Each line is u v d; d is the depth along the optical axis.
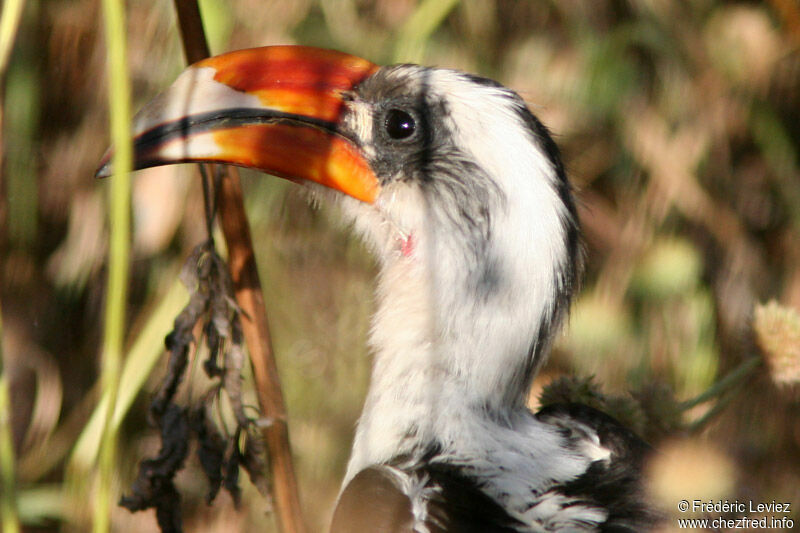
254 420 5.94
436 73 6.54
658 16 10.87
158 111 6.08
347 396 10.19
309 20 9.83
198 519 9.69
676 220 11.13
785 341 7.12
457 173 6.30
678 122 10.99
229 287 5.95
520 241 6.13
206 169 6.20
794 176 11.23
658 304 10.77
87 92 9.67
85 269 9.89
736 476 8.61
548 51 10.77
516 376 6.15
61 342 10.06
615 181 11.11
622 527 5.50
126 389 7.90
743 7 11.26
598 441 6.20
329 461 9.84
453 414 6.08
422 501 5.54
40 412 9.73
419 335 6.25
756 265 11.10
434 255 6.30
